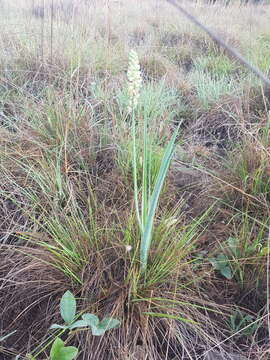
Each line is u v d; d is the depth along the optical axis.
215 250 1.94
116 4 6.25
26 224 2.06
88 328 1.52
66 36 4.23
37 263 1.76
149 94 3.32
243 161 2.42
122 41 4.92
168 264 1.73
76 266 1.78
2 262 1.89
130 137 2.65
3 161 2.37
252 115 3.29
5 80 3.35
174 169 2.55
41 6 4.84
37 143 2.45
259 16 5.94
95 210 2.13
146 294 1.67
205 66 4.55
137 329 1.56
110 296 1.69
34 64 3.80
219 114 3.37
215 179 2.39
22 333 1.68
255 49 4.71
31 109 2.91
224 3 5.79
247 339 1.67
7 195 2.21
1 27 4.41
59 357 1.31
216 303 1.81
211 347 1.60
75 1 4.79
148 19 6.28
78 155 2.54
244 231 1.99
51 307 1.71
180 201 2.28
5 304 1.76
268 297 1.75
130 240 1.81
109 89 3.51
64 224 2.04
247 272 1.89
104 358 1.55
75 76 3.66
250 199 2.24
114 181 2.38
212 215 2.21
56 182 2.24
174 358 1.58
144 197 1.61
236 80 4.05
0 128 2.62
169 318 1.63
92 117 2.92
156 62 4.43
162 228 1.86
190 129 3.24
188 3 5.78
